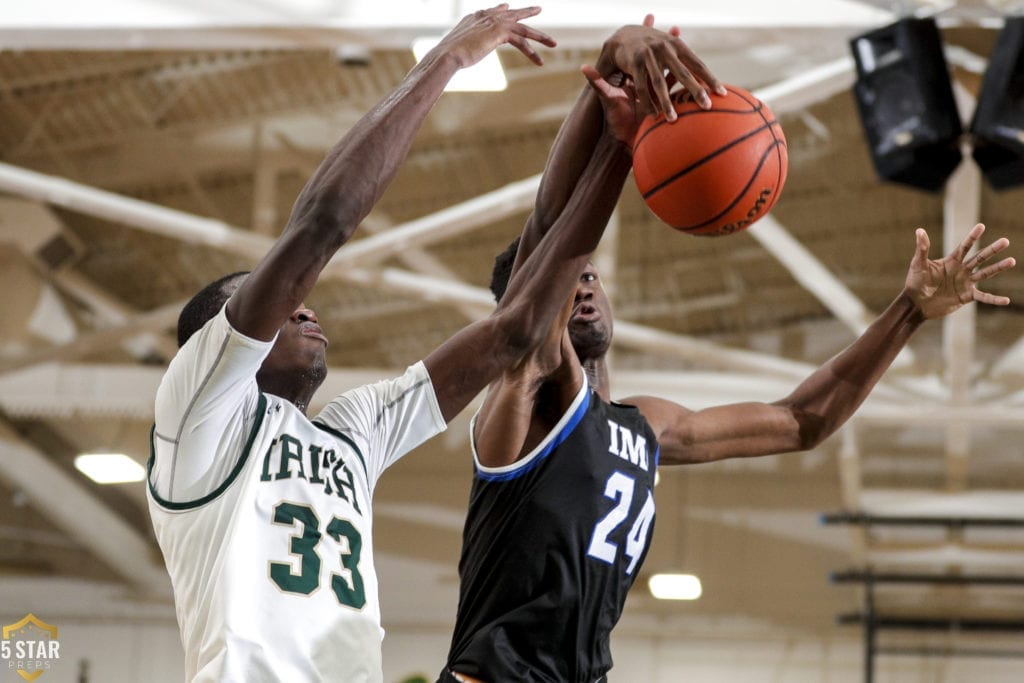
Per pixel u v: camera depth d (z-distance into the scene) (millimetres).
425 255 14055
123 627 18266
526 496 3775
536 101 11305
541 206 3936
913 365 13383
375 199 3299
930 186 8242
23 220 13414
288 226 3232
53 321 14867
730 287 16078
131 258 14523
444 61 3506
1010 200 13828
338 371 13945
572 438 3832
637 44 3715
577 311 4207
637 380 13234
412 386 3686
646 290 16234
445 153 12977
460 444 18438
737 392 13156
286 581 3236
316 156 12711
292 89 11852
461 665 3684
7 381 14430
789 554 17703
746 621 17609
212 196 13750
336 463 3492
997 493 16438
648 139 3678
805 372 12711
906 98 7820
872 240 15156
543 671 3686
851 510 16062
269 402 3514
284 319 3199
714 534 17906
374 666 3299
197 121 12414
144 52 11227
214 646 3139
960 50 9328
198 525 3301
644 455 3980
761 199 3662
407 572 17953
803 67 10047
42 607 18266
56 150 12859
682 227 3709
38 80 11695
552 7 7641
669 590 15891
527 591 3725
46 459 17609
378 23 7668
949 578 15797
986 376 13375
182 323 3895
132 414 14508
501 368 3695
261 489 3336
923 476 17500
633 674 17688
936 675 17047
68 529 17922
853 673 17281
